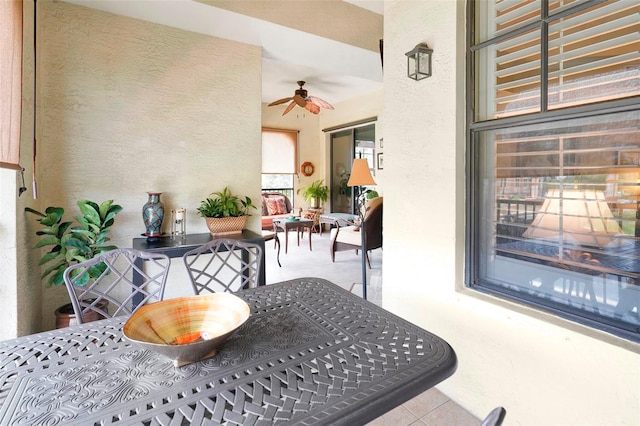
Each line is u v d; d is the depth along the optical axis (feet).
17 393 2.65
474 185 5.73
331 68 12.48
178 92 9.05
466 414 5.67
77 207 7.95
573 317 4.47
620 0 3.97
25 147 6.39
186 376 2.87
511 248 5.30
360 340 3.50
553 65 4.63
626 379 3.84
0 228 5.85
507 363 5.07
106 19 8.09
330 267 14.98
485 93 5.56
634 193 3.92
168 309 3.65
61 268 6.99
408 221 6.79
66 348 3.38
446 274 6.02
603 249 4.22
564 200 4.59
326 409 2.47
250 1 8.39
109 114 8.24
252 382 2.78
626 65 3.93
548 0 4.66
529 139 4.97
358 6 10.27
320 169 26.07
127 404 2.52
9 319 5.97
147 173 8.77
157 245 7.93
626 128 3.95
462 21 5.68
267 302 4.54
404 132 6.77
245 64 9.97
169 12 8.13
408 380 2.81
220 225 9.16
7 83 5.10
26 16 6.37
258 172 10.36
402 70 6.75
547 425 4.60
